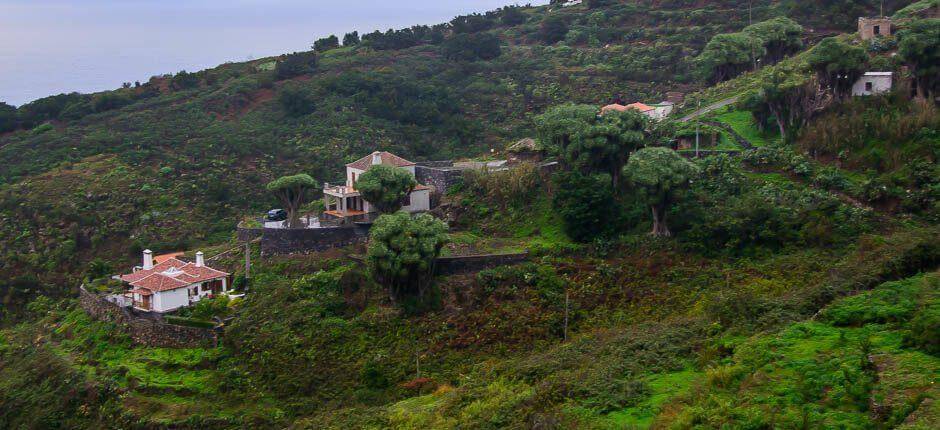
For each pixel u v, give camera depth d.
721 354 38.75
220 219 96.94
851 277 44.81
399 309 60.28
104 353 63.88
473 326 57.91
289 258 68.69
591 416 35.09
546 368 45.16
